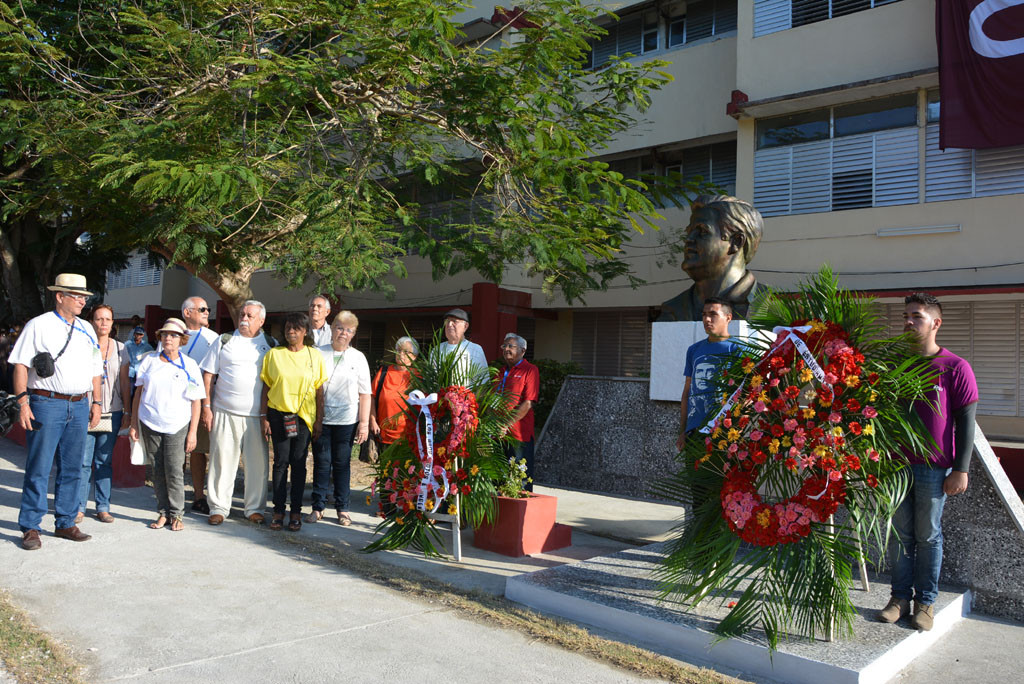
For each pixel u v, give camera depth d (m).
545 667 3.62
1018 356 12.80
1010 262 12.25
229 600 4.42
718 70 15.98
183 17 9.98
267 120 10.10
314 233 9.30
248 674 3.40
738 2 15.38
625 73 10.39
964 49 12.32
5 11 8.96
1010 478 9.23
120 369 6.43
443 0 8.73
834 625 3.83
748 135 15.04
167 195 8.86
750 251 7.02
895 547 4.20
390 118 11.33
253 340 6.62
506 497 5.96
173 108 9.70
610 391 9.00
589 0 16.94
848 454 3.70
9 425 5.32
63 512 5.58
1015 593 4.59
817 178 14.23
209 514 6.55
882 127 13.62
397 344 6.98
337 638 3.89
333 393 6.64
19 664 3.36
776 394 3.88
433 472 5.49
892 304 13.34
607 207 9.77
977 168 12.60
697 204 7.16
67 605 4.23
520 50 9.31
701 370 5.06
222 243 10.57
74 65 11.04
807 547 3.77
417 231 9.64
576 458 9.19
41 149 9.37
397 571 5.17
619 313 17.95
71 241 15.79
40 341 5.37
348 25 9.09
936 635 4.17
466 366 5.97
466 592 4.76
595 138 11.11
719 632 3.79
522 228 9.51
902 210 13.27
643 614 4.10
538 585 4.60
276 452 6.30
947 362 4.12
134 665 3.45
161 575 4.85
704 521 4.14
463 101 9.02
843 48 14.01
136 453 6.07
